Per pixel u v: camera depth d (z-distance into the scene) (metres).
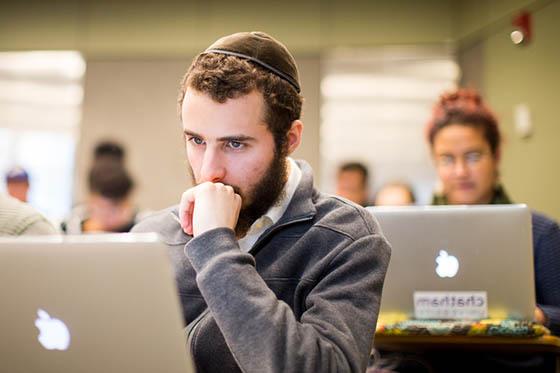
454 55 4.09
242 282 0.92
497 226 1.48
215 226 0.98
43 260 0.78
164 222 1.28
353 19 4.20
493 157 2.04
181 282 1.16
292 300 1.09
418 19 4.15
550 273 1.83
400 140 4.05
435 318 1.51
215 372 1.07
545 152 3.06
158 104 4.25
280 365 0.87
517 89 3.33
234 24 4.27
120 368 0.81
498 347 1.49
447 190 2.07
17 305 0.81
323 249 1.09
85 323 0.79
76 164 4.23
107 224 3.72
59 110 4.29
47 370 0.83
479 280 1.49
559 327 1.70
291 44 4.22
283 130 1.07
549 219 1.90
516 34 3.25
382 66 4.14
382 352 1.69
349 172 3.81
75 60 4.34
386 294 1.54
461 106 2.05
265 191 1.07
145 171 4.18
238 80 1.02
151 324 0.78
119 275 0.77
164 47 4.30
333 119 4.10
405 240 1.54
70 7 4.38
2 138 4.27
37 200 4.21
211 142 1.03
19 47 4.38
